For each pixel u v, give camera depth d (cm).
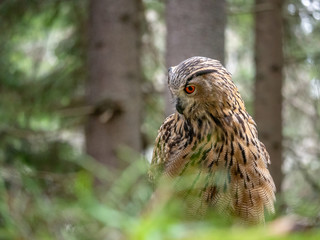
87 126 1345
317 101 1448
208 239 250
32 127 1388
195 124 530
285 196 647
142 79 1463
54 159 1353
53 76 1428
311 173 1488
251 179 530
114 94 1307
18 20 1381
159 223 272
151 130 1417
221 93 513
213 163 527
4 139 1234
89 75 1349
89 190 353
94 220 355
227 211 528
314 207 432
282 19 1417
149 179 573
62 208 364
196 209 527
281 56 1417
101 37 1322
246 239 246
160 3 1422
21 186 473
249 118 554
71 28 1504
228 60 1606
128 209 392
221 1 841
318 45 1443
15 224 355
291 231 322
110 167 1288
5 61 1388
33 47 1512
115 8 1320
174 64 829
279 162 1405
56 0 1365
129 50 1327
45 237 336
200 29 823
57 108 1419
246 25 1566
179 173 538
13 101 1379
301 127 1634
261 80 1420
